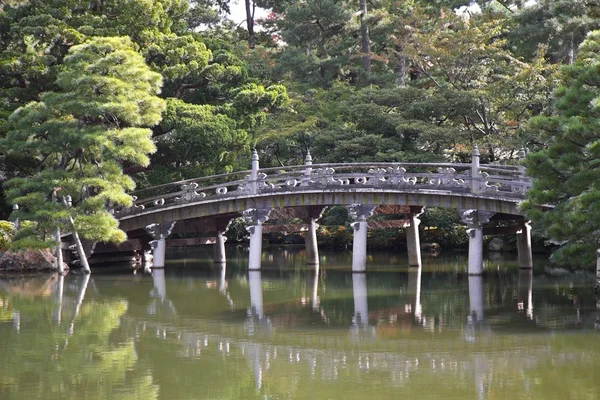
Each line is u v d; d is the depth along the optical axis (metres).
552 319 16.84
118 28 29.39
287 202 26.02
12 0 31.84
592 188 16.09
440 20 37.19
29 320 17.31
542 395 11.13
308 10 43.88
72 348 14.39
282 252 37.69
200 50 31.05
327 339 15.10
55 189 25.64
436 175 24.08
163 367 12.98
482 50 33.97
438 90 34.62
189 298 20.70
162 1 32.16
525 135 30.94
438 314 17.67
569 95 16.56
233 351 14.11
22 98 29.31
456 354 13.69
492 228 26.45
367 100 35.84
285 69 44.72
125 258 31.53
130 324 16.80
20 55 28.03
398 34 41.62
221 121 30.03
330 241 38.94
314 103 40.28
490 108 33.56
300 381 12.07
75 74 24.22
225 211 26.89
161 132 30.28
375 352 13.95
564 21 35.34
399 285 22.98
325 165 25.61
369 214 25.33
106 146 24.00
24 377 12.34
